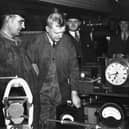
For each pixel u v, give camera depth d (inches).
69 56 65.2
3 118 41.8
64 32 65.9
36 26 58.5
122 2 71.1
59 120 55.1
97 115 55.4
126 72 57.9
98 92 63.1
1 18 52.5
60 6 58.1
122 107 55.1
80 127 52.8
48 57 61.7
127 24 74.5
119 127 52.2
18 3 51.4
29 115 42.2
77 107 61.1
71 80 65.9
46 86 62.0
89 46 73.8
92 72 71.1
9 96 42.5
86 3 63.4
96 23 72.7
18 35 55.7
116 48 76.1
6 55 52.5
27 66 56.7
